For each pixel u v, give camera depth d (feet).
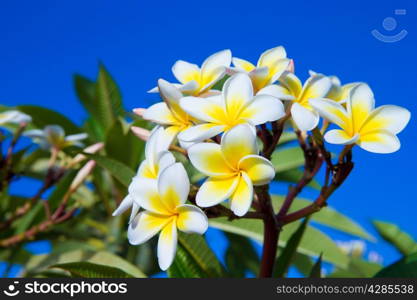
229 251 3.83
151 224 2.31
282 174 3.74
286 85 2.46
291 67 2.53
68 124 3.96
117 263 2.95
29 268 3.15
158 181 2.27
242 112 2.30
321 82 2.45
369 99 2.37
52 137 3.60
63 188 3.54
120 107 3.96
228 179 2.24
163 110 2.49
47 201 3.51
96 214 3.91
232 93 2.34
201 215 2.22
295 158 3.52
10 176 3.52
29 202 3.48
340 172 2.38
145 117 2.48
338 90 2.54
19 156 3.76
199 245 2.65
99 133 4.21
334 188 2.40
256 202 2.45
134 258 3.57
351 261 3.34
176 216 2.29
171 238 2.25
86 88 4.33
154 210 2.30
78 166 3.60
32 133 3.59
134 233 2.31
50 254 3.17
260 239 3.14
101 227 3.82
